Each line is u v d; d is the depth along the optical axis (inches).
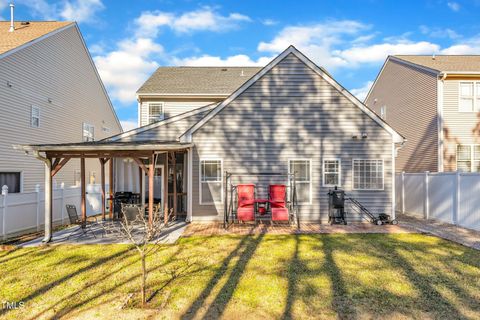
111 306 184.9
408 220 483.8
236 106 466.9
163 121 505.0
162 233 381.4
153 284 217.3
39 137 590.2
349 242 334.6
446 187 454.6
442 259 270.7
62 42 660.7
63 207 476.1
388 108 805.2
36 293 204.4
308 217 463.5
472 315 172.7
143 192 537.3
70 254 292.8
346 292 202.8
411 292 202.5
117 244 330.6
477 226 390.9
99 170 832.9
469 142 598.5
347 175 465.1
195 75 769.6
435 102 610.5
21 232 383.6
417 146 669.9
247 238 355.6
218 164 465.7
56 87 642.2
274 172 465.1
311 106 467.8
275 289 207.8
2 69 502.0
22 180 545.3
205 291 205.2
